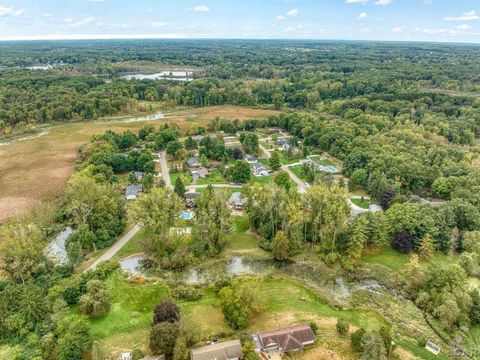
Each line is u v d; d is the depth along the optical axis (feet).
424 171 350.84
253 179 386.32
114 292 217.36
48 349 163.73
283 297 218.59
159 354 167.73
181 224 289.33
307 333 179.52
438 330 193.88
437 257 256.32
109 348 175.73
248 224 298.35
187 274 241.96
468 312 199.82
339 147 448.24
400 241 261.24
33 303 183.42
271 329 189.16
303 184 374.84
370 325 196.65
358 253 250.37
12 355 158.71
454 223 266.57
